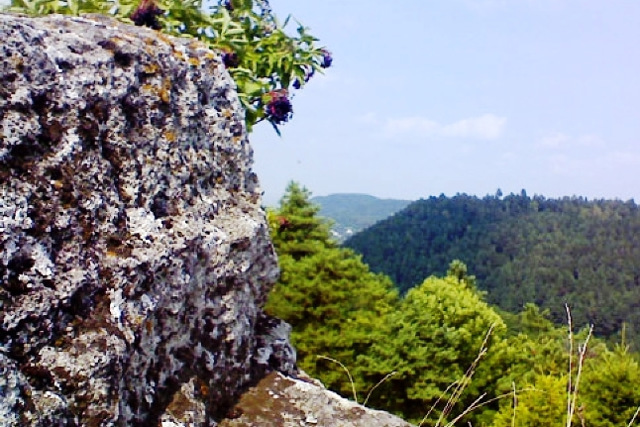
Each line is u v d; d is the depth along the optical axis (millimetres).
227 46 3701
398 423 2475
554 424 11305
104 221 1960
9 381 1512
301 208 27078
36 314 1654
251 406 2424
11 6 3227
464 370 18469
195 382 2197
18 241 1667
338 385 20891
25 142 1767
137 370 1945
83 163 1931
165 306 2082
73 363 1687
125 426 1831
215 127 2609
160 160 2264
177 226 2211
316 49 4152
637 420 11719
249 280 2615
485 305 19484
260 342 2758
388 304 25344
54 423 1575
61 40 2027
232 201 2611
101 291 1862
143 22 3389
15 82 1793
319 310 23344
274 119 3678
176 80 2453
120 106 2148
